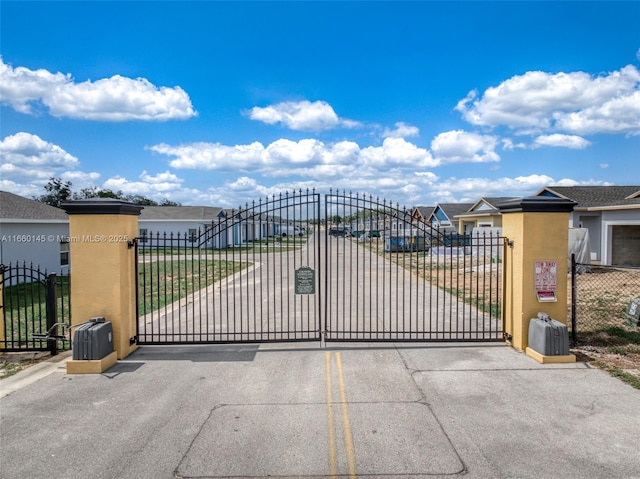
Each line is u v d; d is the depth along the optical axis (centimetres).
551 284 699
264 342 752
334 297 1329
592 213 2044
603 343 745
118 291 679
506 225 756
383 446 419
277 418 479
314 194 771
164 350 735
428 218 5112
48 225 1861
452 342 758
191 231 3712
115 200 677
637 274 1717
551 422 465
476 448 414
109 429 459
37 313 1102
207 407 509
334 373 616
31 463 396
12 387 579
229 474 377
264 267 2297
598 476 369
